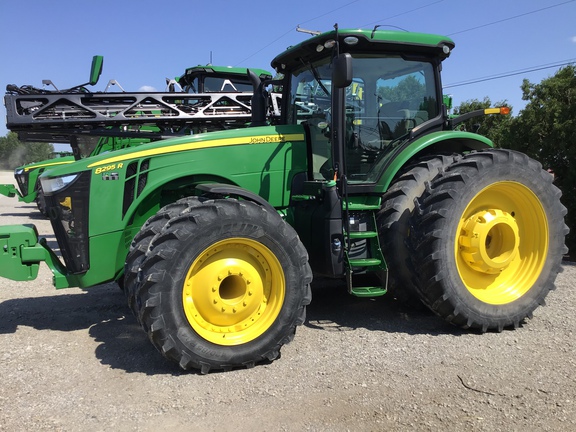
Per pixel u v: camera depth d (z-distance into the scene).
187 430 2.86
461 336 4.27
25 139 9.20
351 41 4.43
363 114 4.70
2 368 3.68
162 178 4.36
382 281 4.45
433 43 4.71
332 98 4.33
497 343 4.11
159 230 3.77
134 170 4.32
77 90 7.22
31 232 4.28
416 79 4.89
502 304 4.37
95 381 3.47
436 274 4.17
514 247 4.49
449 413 3.01
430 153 5.05
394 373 3.55
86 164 4.22
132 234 4.50
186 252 3.53
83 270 4.24
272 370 3.64
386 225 4.46
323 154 4.71
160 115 7.66
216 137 4.50
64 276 4.27
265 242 3.75
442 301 4.22
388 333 4.35
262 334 3.73
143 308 3.50
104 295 5.77
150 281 3.46
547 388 3.29
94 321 4.81
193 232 3.54
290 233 3.84
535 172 4.51
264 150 4.63
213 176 4.52
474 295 4.34
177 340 3.51
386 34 4.53
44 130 7.26
